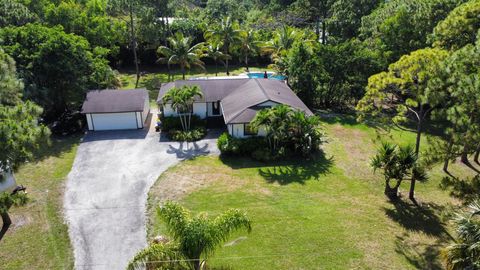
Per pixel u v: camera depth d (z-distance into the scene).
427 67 23.42
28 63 35.88
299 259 19.48
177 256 15.50
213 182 26.98
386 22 43.66
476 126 18.88
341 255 19.81
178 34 49.22
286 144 31.31
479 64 21.23
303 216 23.11
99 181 27.03
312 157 30.91
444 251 16.30
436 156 21.59
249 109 33.28
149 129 36.38
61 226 22.12
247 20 78.12
